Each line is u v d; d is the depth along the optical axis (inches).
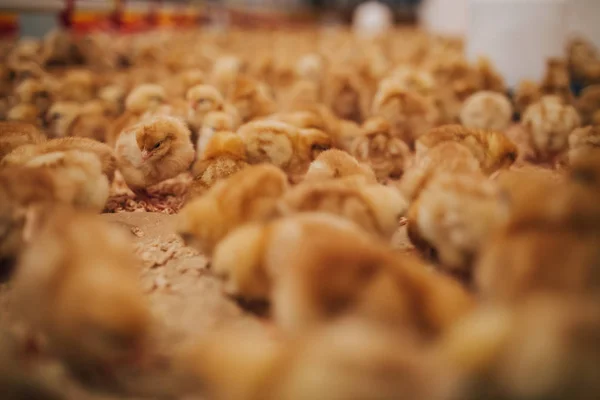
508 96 48.1
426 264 24.2
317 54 66.8
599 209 20.0
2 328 21.2
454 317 18.5
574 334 14.9
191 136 34.3
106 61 57.4
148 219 29.0
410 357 15.5
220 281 23.8
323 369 14.9
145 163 29.5
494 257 20.6
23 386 18.8
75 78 41.7
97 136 34.3
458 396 15.5
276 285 21.1
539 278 19.7
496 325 15.9
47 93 39.3
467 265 23.0
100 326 18.7
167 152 29.6
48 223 20.9
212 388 17.3
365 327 16.6
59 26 75.8
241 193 23.8
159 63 55.2
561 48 48.1
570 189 20.5
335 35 111.7
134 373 19.8
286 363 15.8
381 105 35.8
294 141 29.8
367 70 45.8
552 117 32.9
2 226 22.9
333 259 19.5
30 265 20.0
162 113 33.0
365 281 19.1
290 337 18.5
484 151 29.5
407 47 77.0
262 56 55.8
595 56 54.7
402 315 18.5
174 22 113.7
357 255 19.6
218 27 136.3
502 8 47.9
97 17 85.8
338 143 33.6
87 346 19.2
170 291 23.6
